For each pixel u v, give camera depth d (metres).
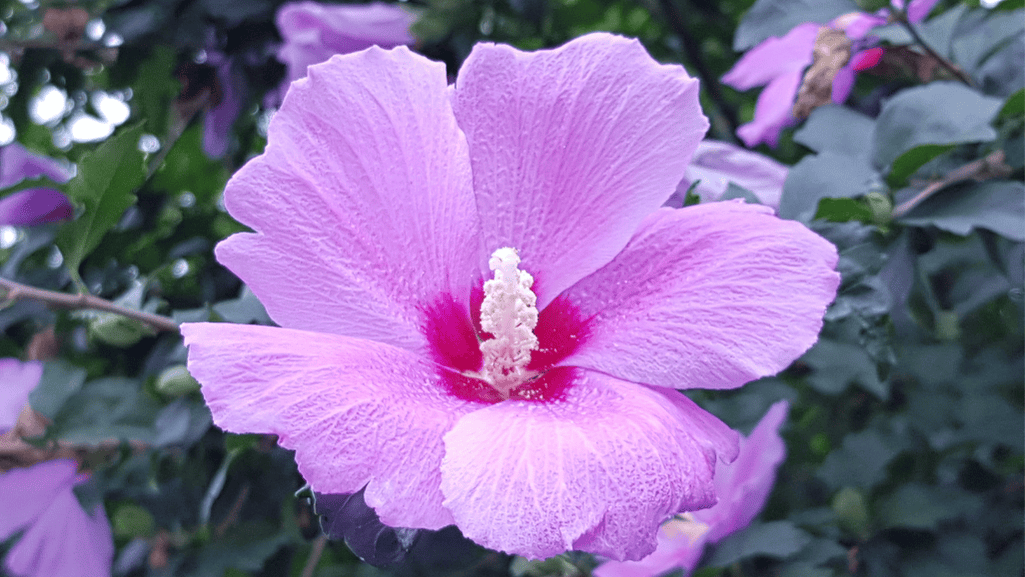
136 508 0.27
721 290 0.14
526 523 0.12
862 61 0.24
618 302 0.15
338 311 0.14
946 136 0.19
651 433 0.13
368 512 0.14
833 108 0.21
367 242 0.14
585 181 0.15
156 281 0.29
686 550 0.22
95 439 0.24
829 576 0.25
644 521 0.12
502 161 0.15
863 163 0.20
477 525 0.12
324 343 0.13
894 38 0.23
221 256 0.13
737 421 0.28
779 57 0.24
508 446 0.12
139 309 0.22
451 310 0.15
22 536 0.25
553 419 0.13
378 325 0.14
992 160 0.20
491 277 0.16
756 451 0.23
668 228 0.15
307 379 0.12
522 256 0.15
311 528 0.26
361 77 0.14
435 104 0.14
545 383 0.15
